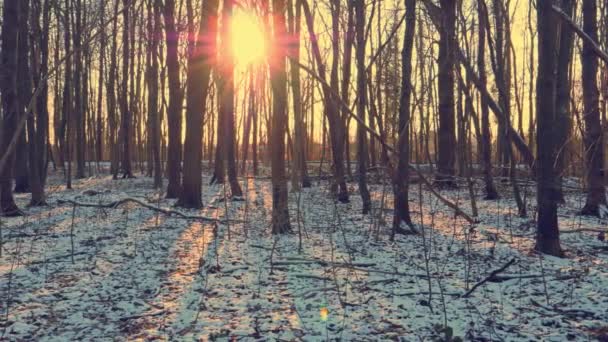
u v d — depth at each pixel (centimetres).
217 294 532
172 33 1420
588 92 1003
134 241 807
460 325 440
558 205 1237
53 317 462
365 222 1013
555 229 706
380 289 551
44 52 1503
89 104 3228
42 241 802
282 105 877
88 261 670
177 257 698
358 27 1070
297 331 428
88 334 421
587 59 1015
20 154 1641
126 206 1184
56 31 2195
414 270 628
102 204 1231
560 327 434
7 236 830
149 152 2650
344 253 721
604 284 554
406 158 827
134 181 2247
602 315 459
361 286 561
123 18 2262
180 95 1452
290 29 1103
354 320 454
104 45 1928
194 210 1186
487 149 1408
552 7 341
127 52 2350
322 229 924
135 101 2936
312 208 1206
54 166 3003
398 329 432
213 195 1603
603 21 1598
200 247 764
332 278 593
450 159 1652
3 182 1070
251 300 512
